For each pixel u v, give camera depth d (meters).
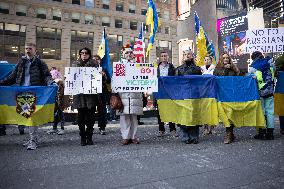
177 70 6.22
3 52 37.97
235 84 5.87
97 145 5.57
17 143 5.95
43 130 8.50
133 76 5.70
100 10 44.41
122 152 4.79
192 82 5.76
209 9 34.75
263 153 4.47
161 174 3.42
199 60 9.57
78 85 5.48
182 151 4.77
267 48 7.58
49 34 40.88
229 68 6.21
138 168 3.71
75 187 3.00
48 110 5.53
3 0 38.00
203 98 5.76
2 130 7.36
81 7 42.91
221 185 2.98
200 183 3.06
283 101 6.64
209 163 3.91
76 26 42.62
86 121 5.64
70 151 4.94
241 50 27.50
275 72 6.40
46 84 5.69
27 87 5.46
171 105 5.89
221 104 5.73
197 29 9.73
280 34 7.51
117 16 45.94
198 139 5.70
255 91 5.90
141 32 9.27
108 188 2.95
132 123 5.78
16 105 5.41
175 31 50.62
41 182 3.17
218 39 30.48
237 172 3.44
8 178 3.33
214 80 5.81
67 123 11.15
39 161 4.19
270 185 2.95
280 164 3.79
